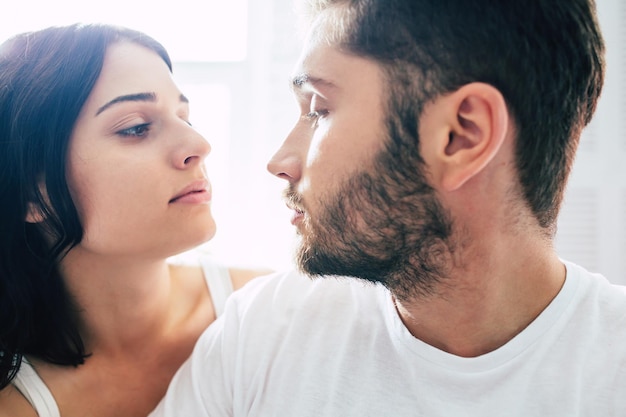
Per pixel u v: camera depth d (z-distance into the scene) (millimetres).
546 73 647
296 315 842
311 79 704
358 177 691
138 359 1086
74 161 945
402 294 729
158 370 1092
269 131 2178
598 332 688
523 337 688
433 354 711
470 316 707
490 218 677
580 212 2080
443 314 718
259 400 805
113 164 938
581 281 720
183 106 1052
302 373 789
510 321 704
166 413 864
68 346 1038
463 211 678
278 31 2162
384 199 687
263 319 861
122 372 1071
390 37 658
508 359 687
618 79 2055
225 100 2197
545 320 690
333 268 734
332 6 708
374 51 666
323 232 721
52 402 1006
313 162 709
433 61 646
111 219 956
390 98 667
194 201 993
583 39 662
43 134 938
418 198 681
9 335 989
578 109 690
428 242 693
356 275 741
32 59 963
